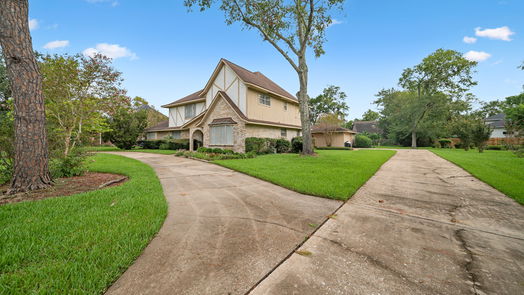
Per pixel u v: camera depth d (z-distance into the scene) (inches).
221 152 569.6
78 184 221.1
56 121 409.1
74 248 91.7
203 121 670.5
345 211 150.9
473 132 716.7
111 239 100.7
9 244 92.1
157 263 84.2
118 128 839.7
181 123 940.0
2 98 506.0
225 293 67.9
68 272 75.4
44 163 198.7
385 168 356.5
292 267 82.9
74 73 392.8
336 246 100.5
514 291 69.8
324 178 252.4
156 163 429.7
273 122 747.4
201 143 797.2
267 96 729.6
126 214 134.6
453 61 1099.9
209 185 232.2
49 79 371.6
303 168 329.1
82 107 431.2
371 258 90.2
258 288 70.7
